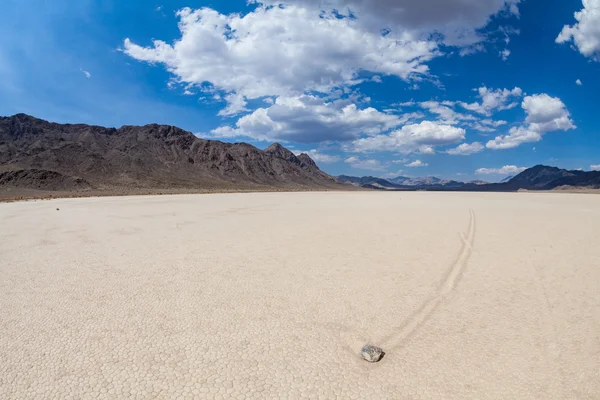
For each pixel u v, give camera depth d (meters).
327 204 43.19
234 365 5.93
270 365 5.92
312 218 25.58
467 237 16.80
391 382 5.46
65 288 9.61
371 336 6.88
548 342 6.59
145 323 7.46
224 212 31.11
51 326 7.36
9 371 5.83
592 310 7.95
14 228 20.88
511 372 5.69
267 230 19.38
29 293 9.24
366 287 9.59
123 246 15.07
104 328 7.25
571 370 5.72
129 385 5.43
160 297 8.91
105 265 11.92
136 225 21.91
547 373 5.66
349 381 5.48
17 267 11.73
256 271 11.10
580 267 11.26
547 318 7.60
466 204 41.75
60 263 12.22
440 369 5.78
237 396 5.15
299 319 7.63
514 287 9.53
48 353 6.35
